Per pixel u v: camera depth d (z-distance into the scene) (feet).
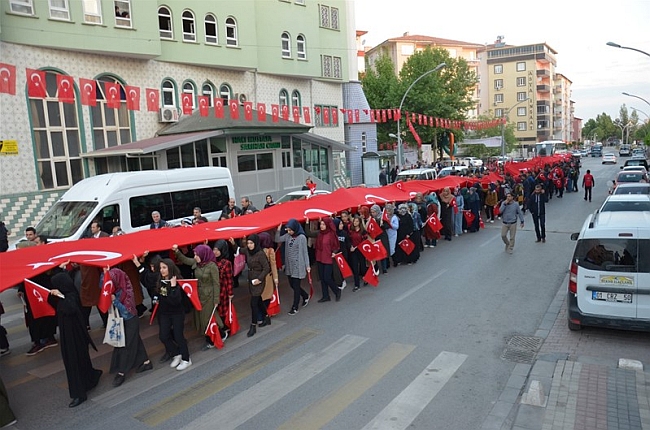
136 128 70.38
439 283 37.11
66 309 20.63
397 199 46.03
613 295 24.14
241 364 23.97
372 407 19.21
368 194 44.52
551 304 31.01
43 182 60.39
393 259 43.55
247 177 75.36
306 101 103.45
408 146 160.86
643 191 55.47
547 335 25.94
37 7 58.29
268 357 24.63
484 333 26.61
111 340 22.06
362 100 122.42
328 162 95.86
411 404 19.33
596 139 515.09
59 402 20.97
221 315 27.22
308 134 87.35
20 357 26.50
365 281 36.63
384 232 39.93
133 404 20.43
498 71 323.98
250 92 90.22
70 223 37.68
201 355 25.40
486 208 68.18
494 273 39.37
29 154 58.70
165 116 72.84
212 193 48.14
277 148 81.10
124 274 22.66
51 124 61.21
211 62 80.79
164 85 75.25
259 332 28.30
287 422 18.38
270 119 79.71
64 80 36.81
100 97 66.33
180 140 62.28
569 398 19.01
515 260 43.65
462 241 54.29
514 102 321.93
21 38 57.11
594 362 22.16
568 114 437.17
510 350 24.22
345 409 19.12
